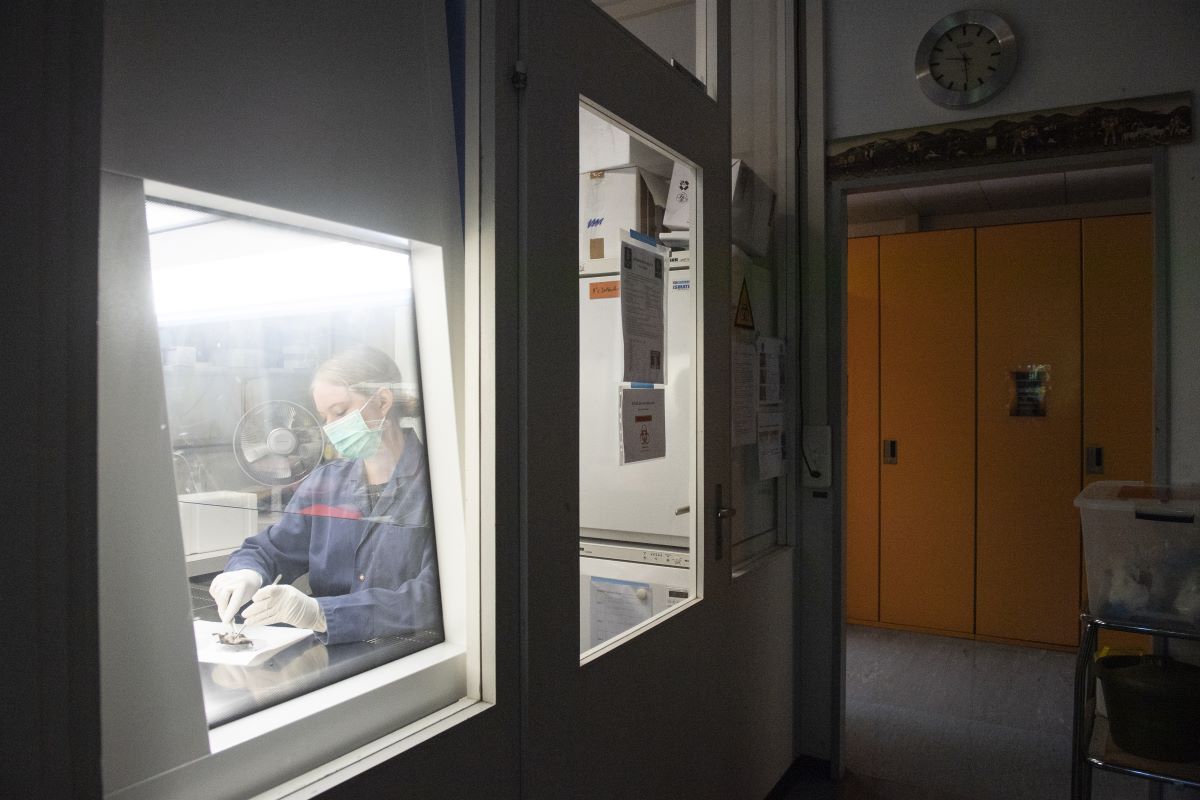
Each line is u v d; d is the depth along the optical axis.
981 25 2.63
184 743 0.84
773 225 2.86
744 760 2.29
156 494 0.83
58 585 0.69
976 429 4.42
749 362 2.46
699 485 1.99
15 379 0.67
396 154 1.12
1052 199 4.97
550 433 1.35
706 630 2.00
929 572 4.55
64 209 0.70
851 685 3.75
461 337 1.25
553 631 1.35
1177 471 2.42
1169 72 2.43
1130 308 4.08
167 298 0.89
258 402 1.00
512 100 1.27
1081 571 4.19
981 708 3.46
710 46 2.06
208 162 0.87
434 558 1.27
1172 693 1.96
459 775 1.15
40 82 0.68
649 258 1.84
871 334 4.68
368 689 1.07
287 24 0.97
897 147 2.75
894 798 2.68
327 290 1.09
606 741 1.53
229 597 0.95
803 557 2.88
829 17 2.86
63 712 0.70
